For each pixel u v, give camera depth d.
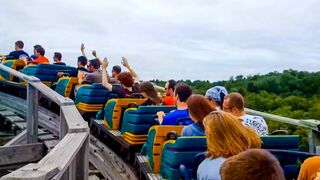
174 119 2.97
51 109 5.58
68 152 1.77
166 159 2.59
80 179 2.53
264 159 1.06
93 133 4.65
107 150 3.98
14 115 6.09
